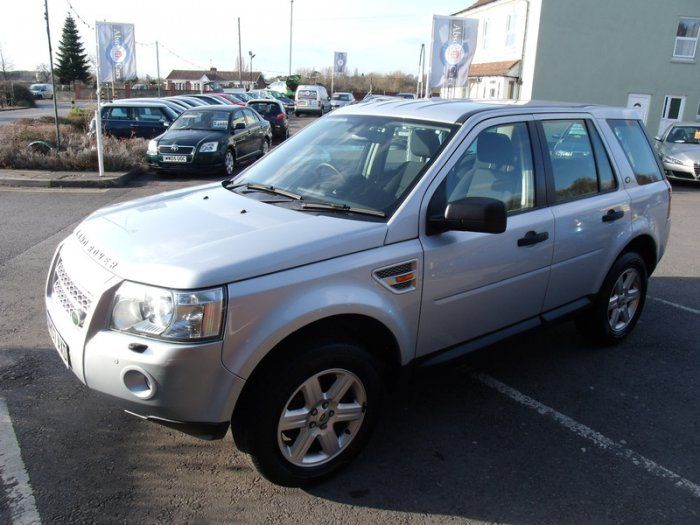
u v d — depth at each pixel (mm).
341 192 3293
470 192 3311
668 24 24562
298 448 2795
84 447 3162
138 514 2682
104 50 12305
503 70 25688
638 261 4613
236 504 2777
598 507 2857
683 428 3582
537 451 3291
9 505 2697
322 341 2748
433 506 2822
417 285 3031
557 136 3939
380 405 3082
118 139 15594
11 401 3568
